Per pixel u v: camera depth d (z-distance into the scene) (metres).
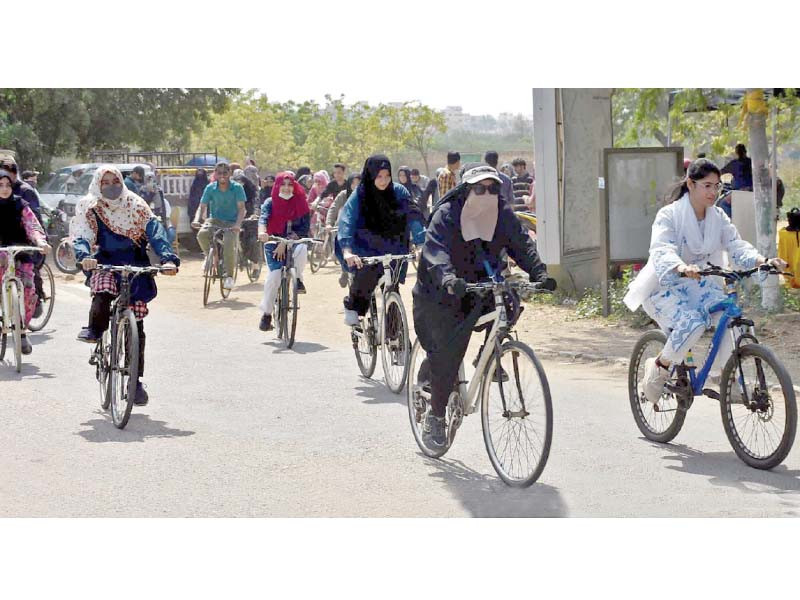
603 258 13.09
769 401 6.60
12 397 9.16
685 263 7.14
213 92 34.75
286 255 11.97
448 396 6.79
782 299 12.59
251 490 6.37
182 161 28.45
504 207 6.59
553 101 14.65
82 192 24.20
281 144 57.28
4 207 10.91
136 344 7.83
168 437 7.71
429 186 17.56
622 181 13.11
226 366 10.66
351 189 16.67
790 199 25.77
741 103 13.29
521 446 6.30
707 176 6.96
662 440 7.41
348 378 9.99
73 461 7.05
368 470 6.81
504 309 6.31
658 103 13.16
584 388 9.30
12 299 10.42
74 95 31.47
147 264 8.52
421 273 6.62
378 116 49.53
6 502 6.15
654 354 7.48
